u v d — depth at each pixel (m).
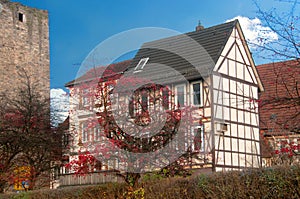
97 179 15.69
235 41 26.47
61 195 15.80
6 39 35.47
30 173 20.62
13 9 36.06
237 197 10.48
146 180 13.03
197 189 11.42
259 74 28.47
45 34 37.84
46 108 21.80
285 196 9.79
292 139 13.50
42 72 37.22
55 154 20.73
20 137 19.84
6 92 34.25
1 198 17.77
